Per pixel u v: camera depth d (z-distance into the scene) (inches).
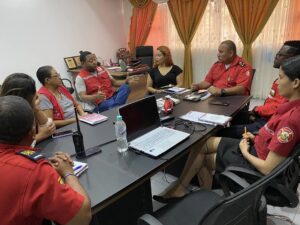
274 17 163.5
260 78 178.4
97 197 43.3
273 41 167.0
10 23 169.0
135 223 68.1
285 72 51.5
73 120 89.0
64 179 41.8
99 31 225.9
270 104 86.8
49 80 91.4
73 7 202.5
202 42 200.4
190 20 197.9
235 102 94.7
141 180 49.2
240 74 106.8
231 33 184.5
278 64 84.2
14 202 32.0
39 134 67.0
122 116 61.5
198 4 190.7
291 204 52.1
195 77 213.0
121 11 243.1
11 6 167.9
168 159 55.5
